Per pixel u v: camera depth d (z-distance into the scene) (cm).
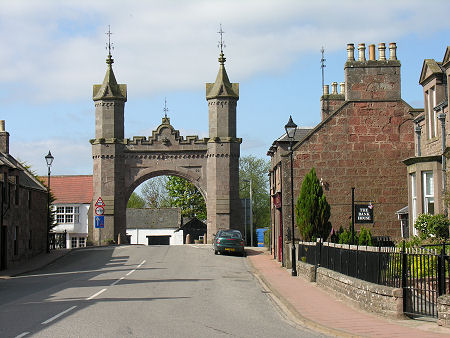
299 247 2806
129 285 2175
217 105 5772
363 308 1522
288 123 2727
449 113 2236
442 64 2444
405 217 2898
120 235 5684
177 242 8562
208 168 5756
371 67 3023
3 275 2972
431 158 2358
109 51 5912
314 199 2820
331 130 3025
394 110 3006
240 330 1228
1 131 4056
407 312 1359
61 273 3019
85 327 1215
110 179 5684
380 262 1487
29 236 4053
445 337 1120
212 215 5684
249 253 4441
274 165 3869
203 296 1852
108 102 5750
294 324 1352
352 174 3003
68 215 7494
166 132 5797
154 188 11075
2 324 1255
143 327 1230
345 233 2584
